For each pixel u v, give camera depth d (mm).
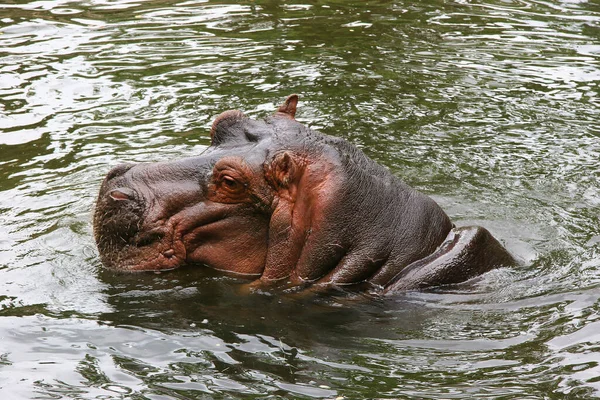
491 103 21281
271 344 11188
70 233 14414
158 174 13078
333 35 26797
